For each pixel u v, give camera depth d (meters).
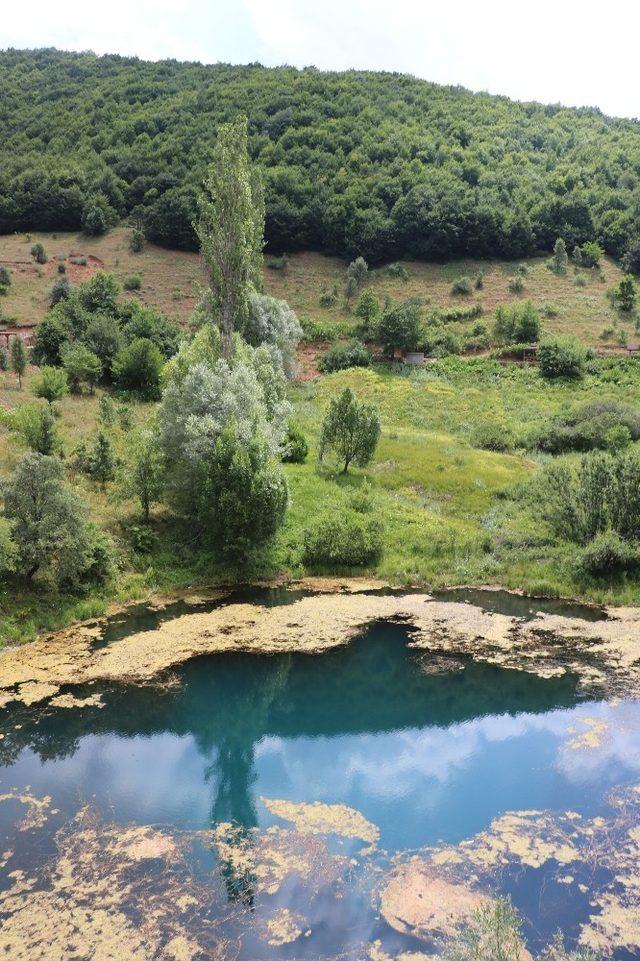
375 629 24.25
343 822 14.15
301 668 21.44
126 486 30.58
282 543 31.03
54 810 14.45
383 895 11.96
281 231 96.25
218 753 17.05
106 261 91.94
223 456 28.94
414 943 10.90
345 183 101.94
